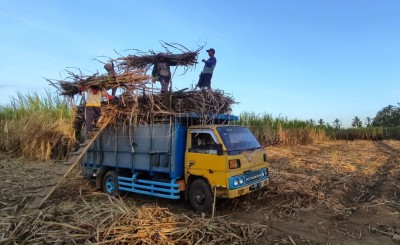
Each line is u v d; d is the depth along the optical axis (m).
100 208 6.69
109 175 9.52
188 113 7.95
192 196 7.81
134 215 6.30
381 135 45.50
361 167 14.62
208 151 7.46
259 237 6.04
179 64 10.29
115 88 9.07
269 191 9.15
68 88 10.20
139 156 8.70
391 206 8.36
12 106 17.17
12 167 12.45
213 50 10.80
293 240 5.99
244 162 7.56
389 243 5.96
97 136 9.01
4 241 5.39
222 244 5.56
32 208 7.32
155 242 5.39
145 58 10.09
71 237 5.46
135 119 8.66
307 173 12.41
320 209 7.90
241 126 8.59
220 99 9.23
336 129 48.25
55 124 15.09
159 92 8.66
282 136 24.91
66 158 14.45
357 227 6.82
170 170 7.95
